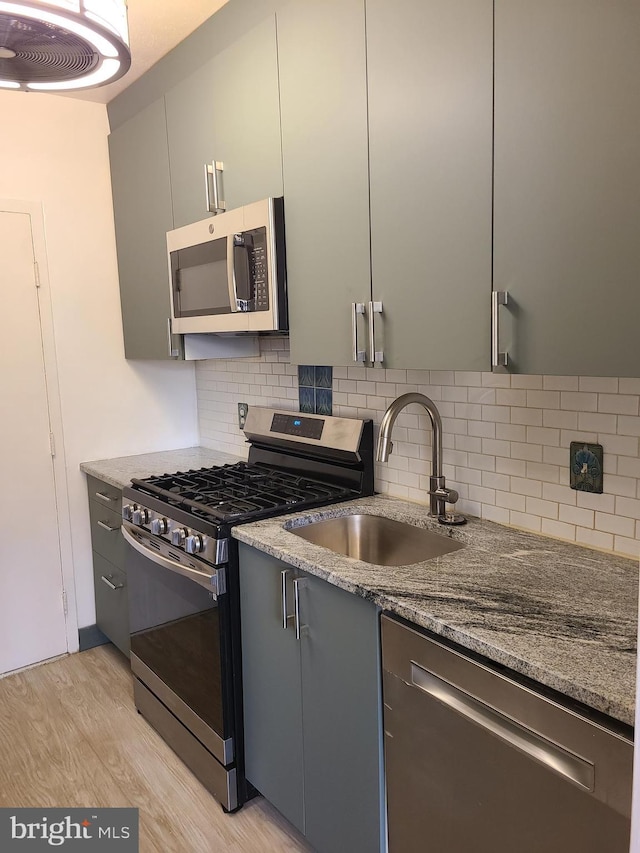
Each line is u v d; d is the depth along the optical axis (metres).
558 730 1.03
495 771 1.16
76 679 2.81
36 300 2.82
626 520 1.52
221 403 3.17
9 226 2.72
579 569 1.47
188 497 2.17
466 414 1.89
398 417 2.13
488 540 1.69
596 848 1.00
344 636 1.51
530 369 1.27
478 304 1.37
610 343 1.12
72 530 3.02
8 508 2.82
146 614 2.38
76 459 3.01
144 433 3.22
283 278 1.98
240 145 2.08
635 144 1.05
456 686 1.21
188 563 2.01
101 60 1.29
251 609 1.87
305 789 1.73
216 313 2.25
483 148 1.32
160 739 2.38
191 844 1.88
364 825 1.52
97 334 3.02
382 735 1.45
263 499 2.11
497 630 1.17
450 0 1.35
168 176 2.50
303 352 1.93
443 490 1.87
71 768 2.21
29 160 2.77
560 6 1.14
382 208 1.58
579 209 1.15
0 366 2.75
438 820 1.30
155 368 3.22
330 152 1.72
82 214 2.93
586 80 1.11
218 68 2.13
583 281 1.15
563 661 1.05
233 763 1.98
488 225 1.32
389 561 1.97
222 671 1.93
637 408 1.46
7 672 2.86
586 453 1.58
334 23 1.65
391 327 1.60
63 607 3.00
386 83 1.53
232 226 2.10
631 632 1.16
